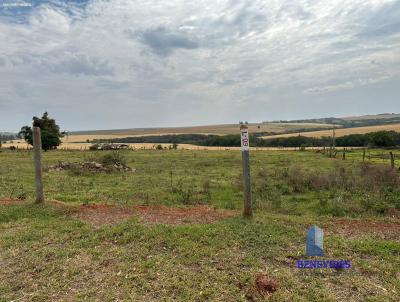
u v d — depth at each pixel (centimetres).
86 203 969
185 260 505
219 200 1104
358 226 698
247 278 443
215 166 2561
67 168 2175
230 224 673
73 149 5881
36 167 864
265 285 418
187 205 974
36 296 410
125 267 483
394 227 691
